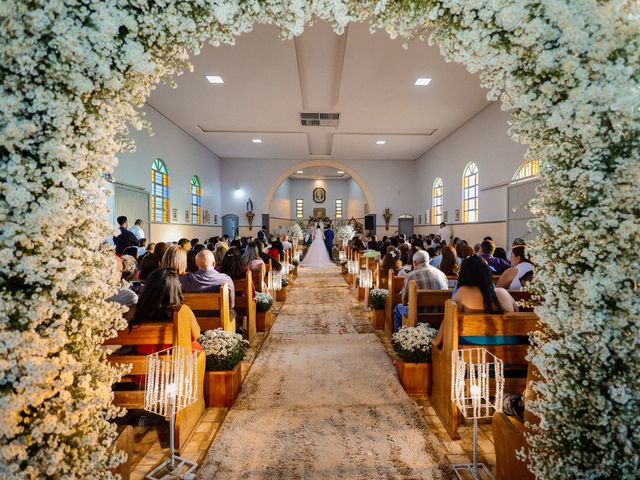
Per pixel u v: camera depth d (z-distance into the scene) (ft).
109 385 6.05
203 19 5.82
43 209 5.03
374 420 8.82
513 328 8.33
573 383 5.23
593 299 5.10
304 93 29.07
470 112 33.78
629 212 4.98
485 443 8.00
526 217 26.68
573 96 5.06
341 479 6.87
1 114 5.08
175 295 8.65
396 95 29.09
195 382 8.50
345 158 55.21
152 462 7.47
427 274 12.69
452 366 8.08
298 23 6.02
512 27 5.32
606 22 4.78
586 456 5.18
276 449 7.71
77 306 5.70
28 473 4.91
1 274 5.14
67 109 5.17
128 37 5.43
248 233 55.26
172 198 37.50
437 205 46.73
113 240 21.99
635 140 4.89
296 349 13.83
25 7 4.82
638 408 4.89
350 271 29.27
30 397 4.91
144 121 6.28
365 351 13.52
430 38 6.23
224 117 35.27
